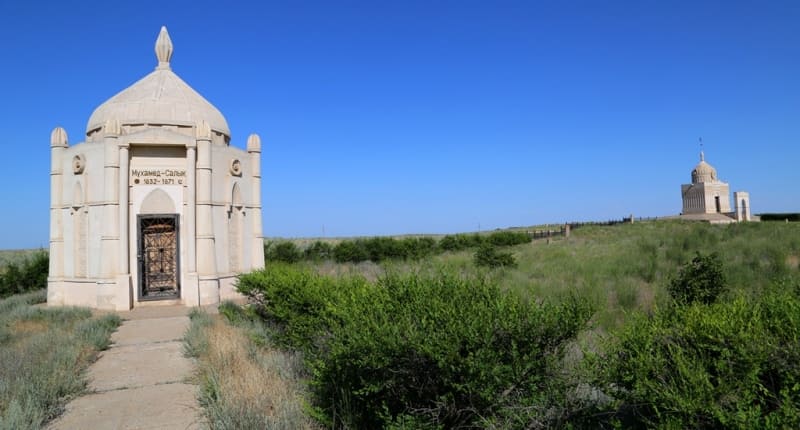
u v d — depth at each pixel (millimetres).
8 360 9555
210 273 18422
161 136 18062
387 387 5535
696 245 25750
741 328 4234
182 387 9023
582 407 5156
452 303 5523
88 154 18531
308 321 8852
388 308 5816
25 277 25859
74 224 18891
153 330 13992
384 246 37406
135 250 18094
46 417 7484
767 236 27375
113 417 7609
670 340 4598
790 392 3797
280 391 7488
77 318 15367
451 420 5344
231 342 10656
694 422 3832
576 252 29172
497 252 24906
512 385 4996
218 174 19266
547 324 5055
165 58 21656
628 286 15398
